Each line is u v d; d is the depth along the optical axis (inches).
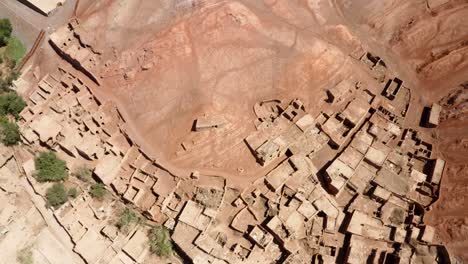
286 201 1391.5
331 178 1390.3
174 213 1434.5
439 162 1407.5
